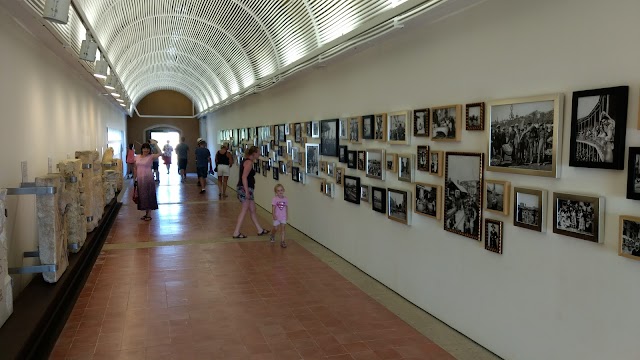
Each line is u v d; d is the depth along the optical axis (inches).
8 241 170.7
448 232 178.7
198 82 756.6
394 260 220.4
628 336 111.0
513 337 146.6
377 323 185.0
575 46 122.5
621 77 110.7
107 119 564.7
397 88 211.9
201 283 235.8
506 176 148.0
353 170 261.9
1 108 164.2
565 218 125.1
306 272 254.8
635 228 107.0
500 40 148.8
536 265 137.1
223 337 173.0
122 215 436.1
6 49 170.9
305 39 304.0
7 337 133.6
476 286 163.3
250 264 270.7
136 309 199.9
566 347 127.6
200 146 620.4
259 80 422.0
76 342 167.8
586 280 121.4
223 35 451.8
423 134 189.9
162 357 157.2
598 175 117.3
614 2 111.7
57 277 184.7
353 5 235.1
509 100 143.3
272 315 194.1
